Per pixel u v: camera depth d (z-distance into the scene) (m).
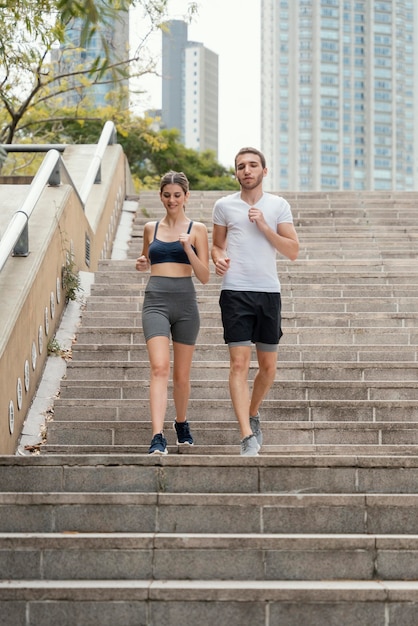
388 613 4.47
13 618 4.50
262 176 6.34
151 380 6.11
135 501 5.05
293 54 157.25
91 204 12.30
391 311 9.30
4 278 7.40
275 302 6.25
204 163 45.47
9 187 11.01
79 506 5.07
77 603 4.50
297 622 4.47
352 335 8.47
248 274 6.22
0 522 5.07
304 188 155.38
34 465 5.34
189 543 4.77
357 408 7.08
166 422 6.83
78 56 20.25
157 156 41.56
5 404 6.37
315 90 155.38
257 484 5.31
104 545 4.77
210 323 8.81
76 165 13.59
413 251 11.93
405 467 5.33
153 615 4.48
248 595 4.49
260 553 4.77
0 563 4.78
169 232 6.44
